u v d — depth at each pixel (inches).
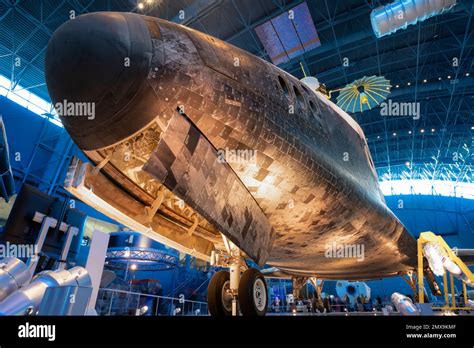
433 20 1030.4
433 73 1318.9
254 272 186.1
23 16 807.1
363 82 912.3
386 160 1860.2
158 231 234.8
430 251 356.5
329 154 223.9
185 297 982.4
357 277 553.9
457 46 1136.2
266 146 177.6
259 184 187.6
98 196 178.1
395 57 1224.2
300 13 847.7
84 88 133.3
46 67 139.2
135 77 135.6
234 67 176.6
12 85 980.6
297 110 209.5
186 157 143.3
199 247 284.5
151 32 149.9
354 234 269.9
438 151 1636.3
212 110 157.3
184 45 157.4
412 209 1822.1
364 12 943.7
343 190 228.2
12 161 911.0
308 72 1193.4
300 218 218.5
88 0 825.5
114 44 134.4
